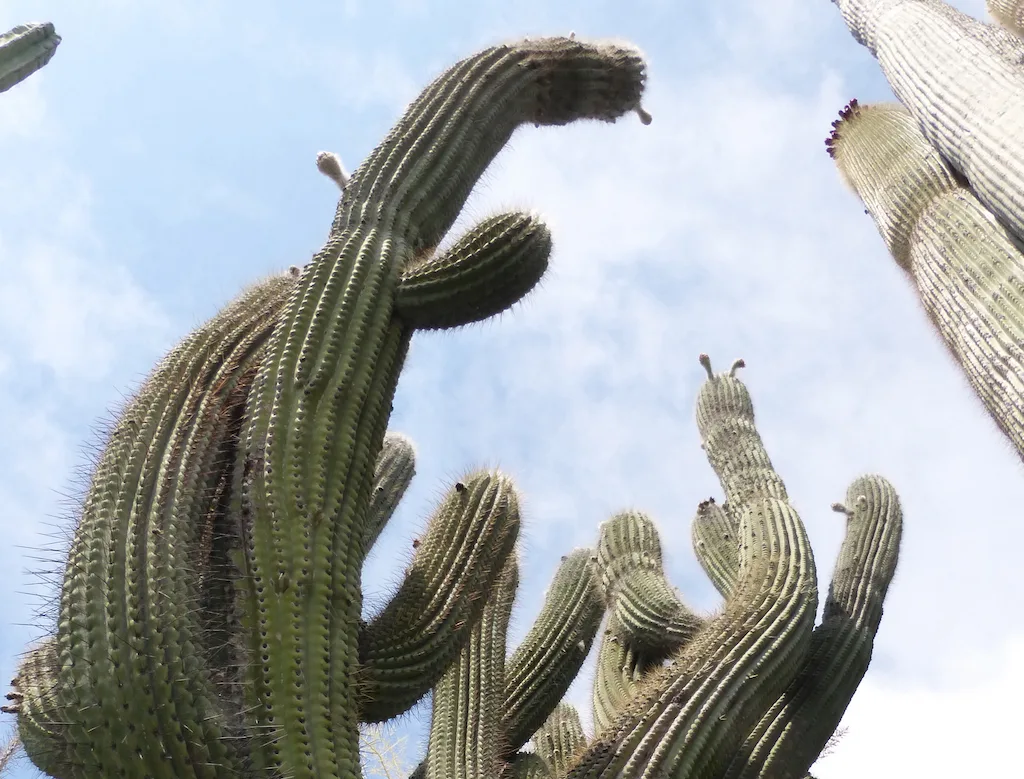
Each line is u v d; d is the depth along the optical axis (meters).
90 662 2.79
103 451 3.48
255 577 3.24
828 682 5.55
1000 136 4.15
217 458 3.59
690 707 4.35
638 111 6.01
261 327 4.16
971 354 4.24
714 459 6.97
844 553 6.49
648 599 6.15
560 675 5.61
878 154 5.43
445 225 4.98
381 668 3.70
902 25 5.18
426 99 5.26
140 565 3.04
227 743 2.83
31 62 4.66
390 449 6.30
